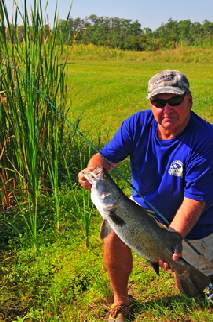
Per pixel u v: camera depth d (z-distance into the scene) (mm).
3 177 3314
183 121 1876
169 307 2242
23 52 3408
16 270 2623
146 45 35969
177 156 1927
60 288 2434
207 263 1989
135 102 8203
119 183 3949
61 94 3791
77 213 3266
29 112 3002
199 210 1903
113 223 1811
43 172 3578
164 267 1891
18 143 3273
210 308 2211
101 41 38781
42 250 2834
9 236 2980
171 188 1978
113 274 2131
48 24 3490
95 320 2207
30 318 2229
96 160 2092
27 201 3115
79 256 2787
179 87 1806
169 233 1842
